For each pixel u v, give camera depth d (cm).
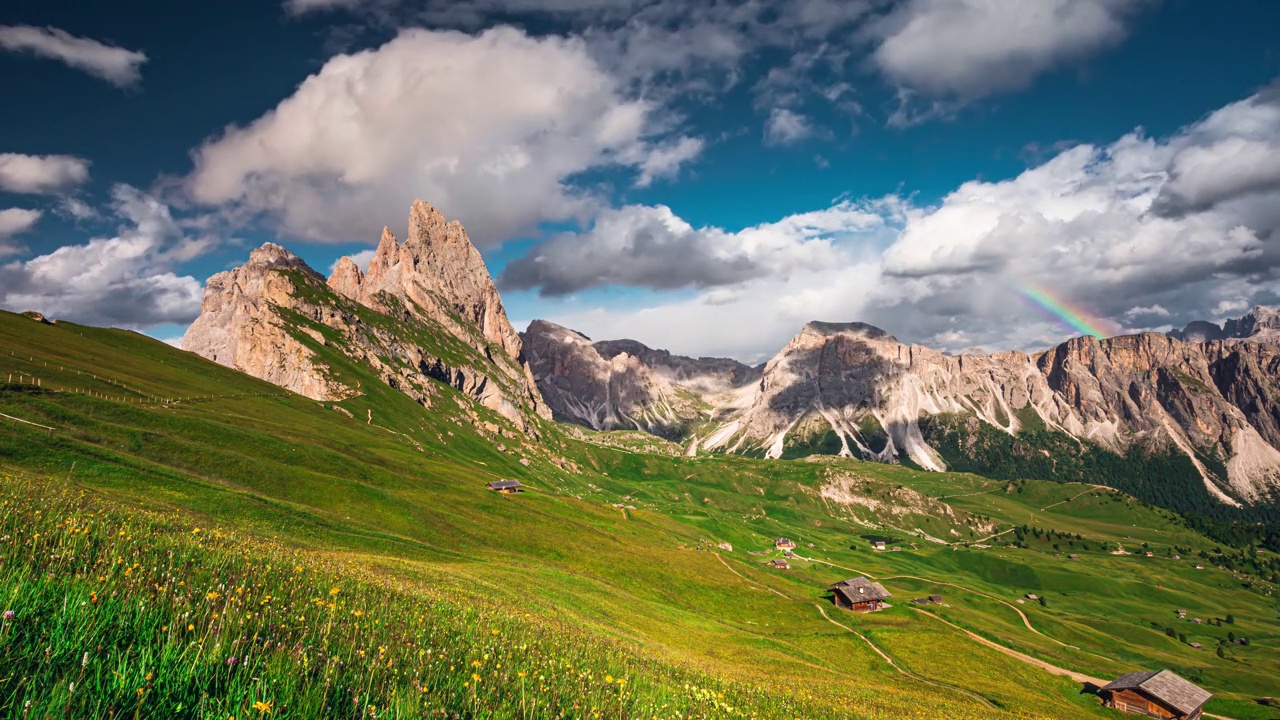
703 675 3136
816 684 5625
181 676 695
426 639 1420
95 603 840
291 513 7494
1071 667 10731
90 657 647
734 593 11581
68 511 1603
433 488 13200
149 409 10994
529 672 1341
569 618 5528
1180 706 8381
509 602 5191
